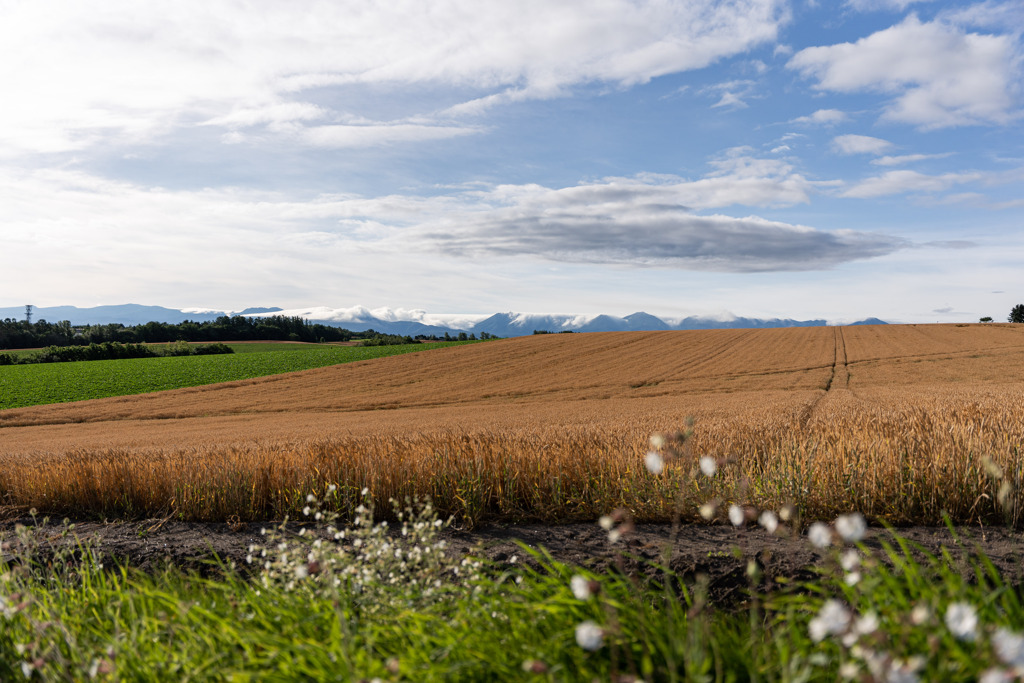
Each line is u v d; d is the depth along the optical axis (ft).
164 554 18.13
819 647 6.42
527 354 184.55
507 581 13.05
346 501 22.21
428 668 6.70
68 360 225.97
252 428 87.25
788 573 12.66
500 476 23.30
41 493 26.86
